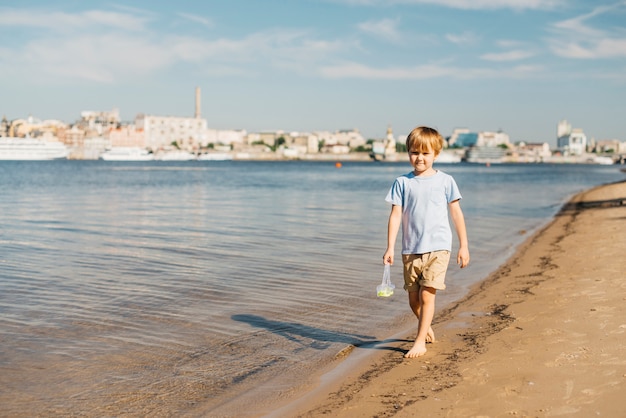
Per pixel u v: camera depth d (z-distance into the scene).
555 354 5.59
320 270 11.12
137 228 18.22
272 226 19.17
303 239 15.80
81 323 7.23
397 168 179.12
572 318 6.96
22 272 10.62
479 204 32.38
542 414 4.27
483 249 14.59
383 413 4.48
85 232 17.00
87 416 4.63
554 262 11.84
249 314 7.80
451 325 7.15
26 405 4.81
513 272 11.01
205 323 7.32
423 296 5.94
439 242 5.82
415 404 4.61
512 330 6.65
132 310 7.91
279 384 5.31
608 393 4.55
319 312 7.95
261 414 4.65
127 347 6.33
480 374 5.20
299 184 59.84
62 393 5.07
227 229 18.17
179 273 10.70
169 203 30.25
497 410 4.38
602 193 43.53
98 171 105.69
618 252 12.46
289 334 6.91
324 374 5.55
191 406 4.83
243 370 5.68
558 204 33.38
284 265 11.65
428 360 5.77
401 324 7.37
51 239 15.41
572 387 4.73
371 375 5.43
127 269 11.08
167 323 7.30
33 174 86.81
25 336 6.65
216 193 41.03
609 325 6.50
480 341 6.30
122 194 38.84
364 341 6.65
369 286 9.69
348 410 4.60
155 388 5.21
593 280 9.38
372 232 17.62
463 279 10.50
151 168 134.00
